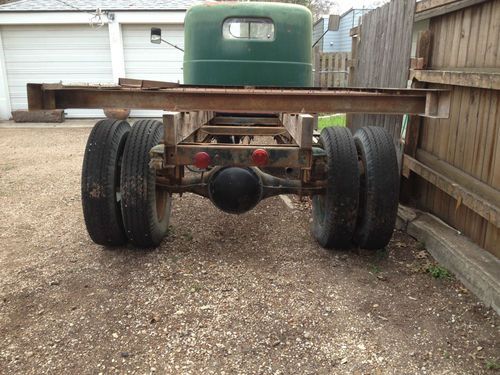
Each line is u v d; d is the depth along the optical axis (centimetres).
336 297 318
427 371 246
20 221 474
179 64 1363
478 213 337
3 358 255
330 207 362
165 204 404
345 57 1148
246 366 249
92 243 409
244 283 336
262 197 360
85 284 334
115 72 1348
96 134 369
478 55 365
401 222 443
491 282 305
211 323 287
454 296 320
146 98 308
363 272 354
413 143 483
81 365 250
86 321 289
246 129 444
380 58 568
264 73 477
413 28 500
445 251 364
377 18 581
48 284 335
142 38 1345
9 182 641
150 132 363
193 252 387
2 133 1123
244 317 293
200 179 368
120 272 352
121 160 368
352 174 356
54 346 265
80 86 305
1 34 1337
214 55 476
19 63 1359
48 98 301
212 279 341
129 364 251
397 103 313
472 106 376
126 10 1296
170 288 328
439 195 436
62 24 1326
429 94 302
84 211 366
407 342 270
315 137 510
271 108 312
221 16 468
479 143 364
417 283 338
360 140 380
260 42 471
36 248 402
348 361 254
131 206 354
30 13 1297
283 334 277
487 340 271
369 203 362
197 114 409
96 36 1340
